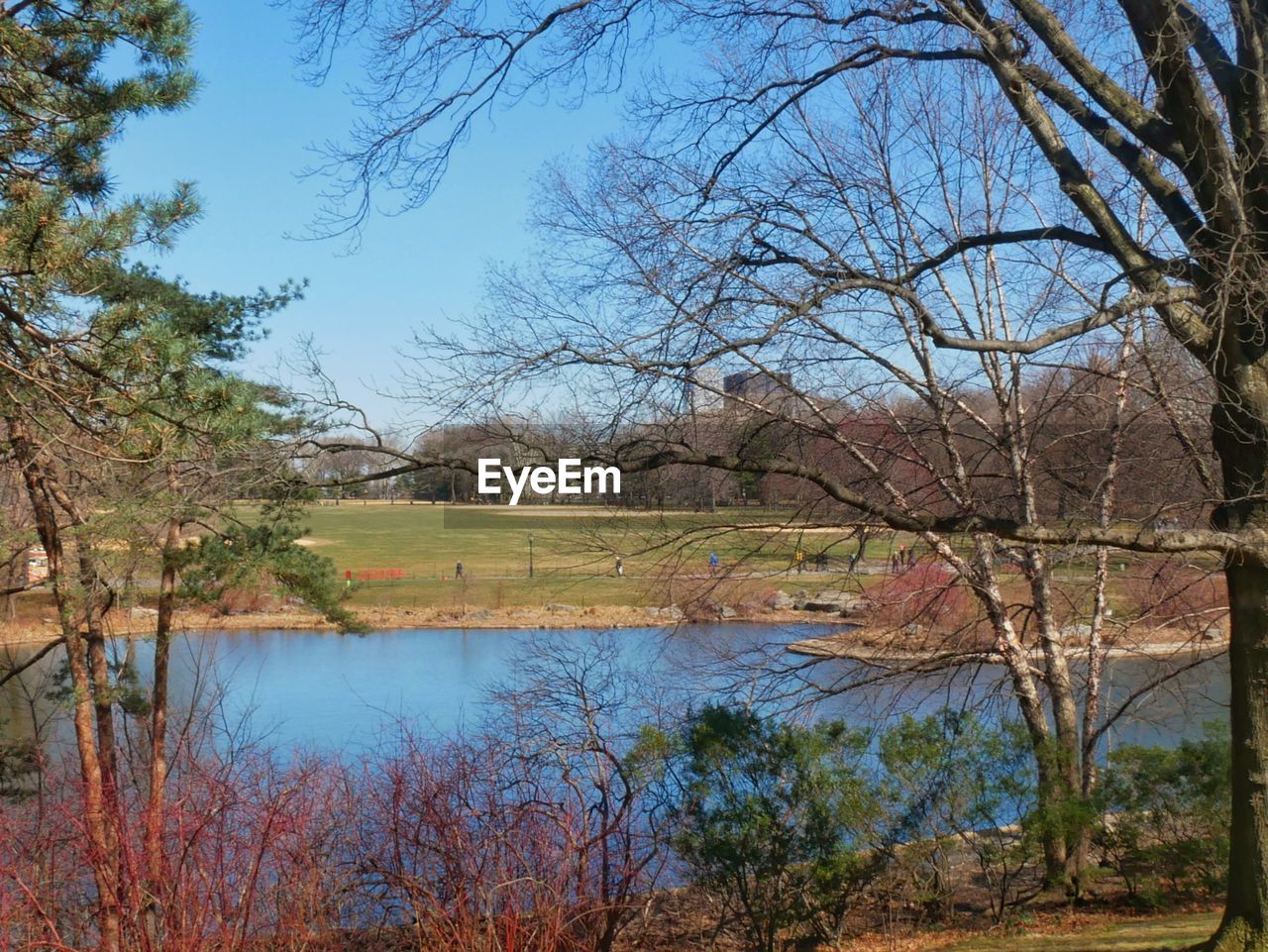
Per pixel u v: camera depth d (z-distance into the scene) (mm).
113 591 12719
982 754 10281
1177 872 10297
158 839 9289
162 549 13242
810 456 11000
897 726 10766
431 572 41688
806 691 12039
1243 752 6711
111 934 9125
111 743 12953
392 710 19375
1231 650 6883
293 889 9172
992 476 11430
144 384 8383
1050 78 7543
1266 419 6652
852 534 11148
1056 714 11570
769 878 9547
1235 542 6574
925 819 10047
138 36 9500
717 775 9602
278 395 7477
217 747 14883
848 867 9633
